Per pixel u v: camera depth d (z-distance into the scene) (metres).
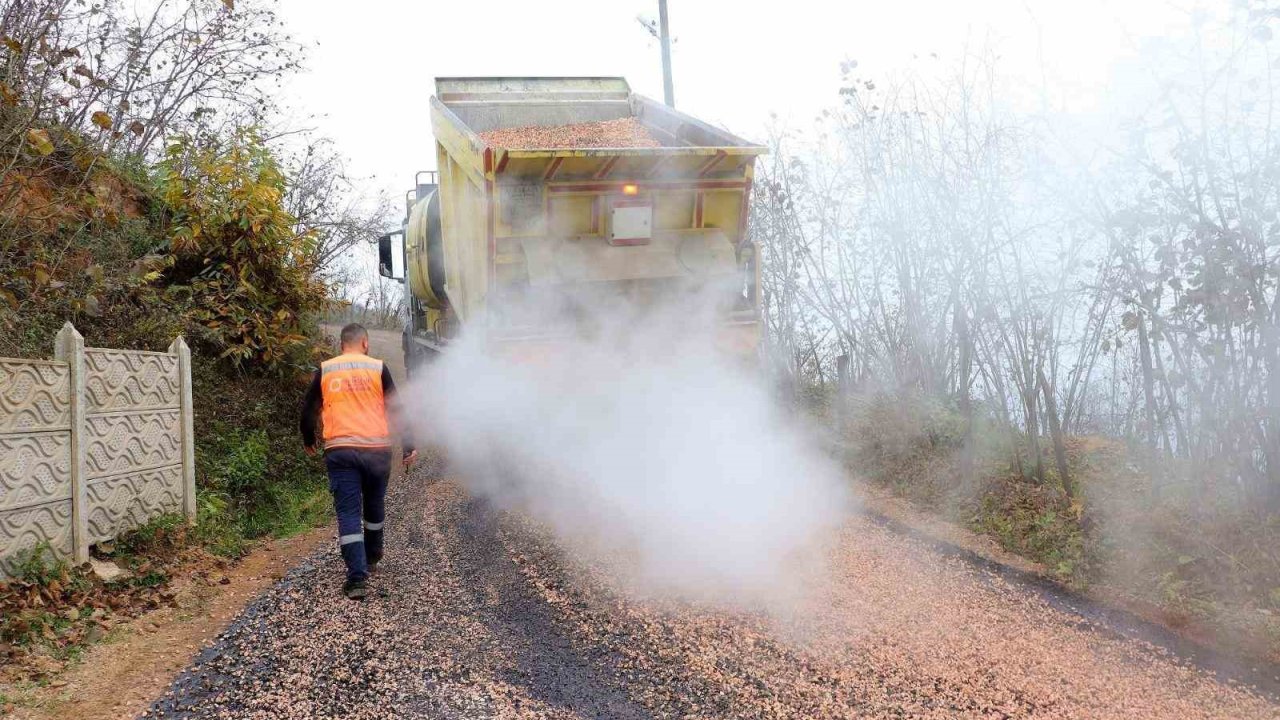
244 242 9.55
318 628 4.96
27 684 4.21
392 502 7.98
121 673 4.43
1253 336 5.11
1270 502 5.32
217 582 6.01
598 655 4.43
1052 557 5.73
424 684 4.16
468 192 8.42
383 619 5.05
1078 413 8.11
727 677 4.14
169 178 9.64
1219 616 4.79
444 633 4.79
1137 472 6.47
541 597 5.23
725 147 7.75
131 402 6.26
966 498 6.97
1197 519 5.56
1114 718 3.76
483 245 7.82
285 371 9.88
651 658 4.37
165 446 6.65
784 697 3.95
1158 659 4.39
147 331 8.11
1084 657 4.39
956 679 4.11
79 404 5.65
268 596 5.62
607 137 9.58
